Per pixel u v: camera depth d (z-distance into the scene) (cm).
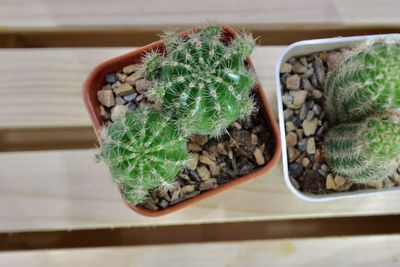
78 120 31
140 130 24
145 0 32
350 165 28
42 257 31
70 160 31
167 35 26
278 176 31
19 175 31
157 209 28
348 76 27
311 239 32
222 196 31
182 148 25
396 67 24
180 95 24
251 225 34
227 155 29
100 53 32
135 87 29
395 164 28
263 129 29
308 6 33
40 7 32
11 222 31
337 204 31
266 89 32
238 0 33
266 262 31
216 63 24
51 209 31
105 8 32
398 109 26
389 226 33
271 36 34
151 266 31
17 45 33
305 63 31
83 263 31
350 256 32
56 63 32
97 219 31
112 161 24
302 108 31
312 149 31
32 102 31
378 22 33
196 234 33
